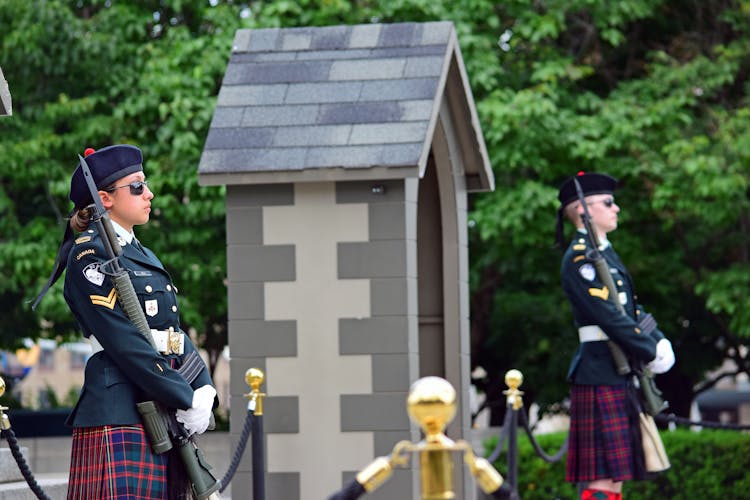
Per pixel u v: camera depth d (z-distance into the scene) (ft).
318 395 58.54
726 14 104.78
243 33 64.18
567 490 87.61
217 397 44.96
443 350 68.18
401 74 61.21
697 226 108.68
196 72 94.22
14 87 98.84
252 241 59.36
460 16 97.96
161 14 105.19
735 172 97.30
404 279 58.23
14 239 98.48
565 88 102.83
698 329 117.50
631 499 88.33
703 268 105.40
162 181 94.43
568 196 63.36
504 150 95.20
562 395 116.16
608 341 60.54
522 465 88.74
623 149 101.14
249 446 58.90
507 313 111.24
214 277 100.58
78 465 42.78
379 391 58.08
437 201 68.28
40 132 96.78
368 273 58.44
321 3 96.22
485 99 95.86
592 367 60.54
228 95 61.52
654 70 103.40
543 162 96.07
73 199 44.96
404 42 62.64
